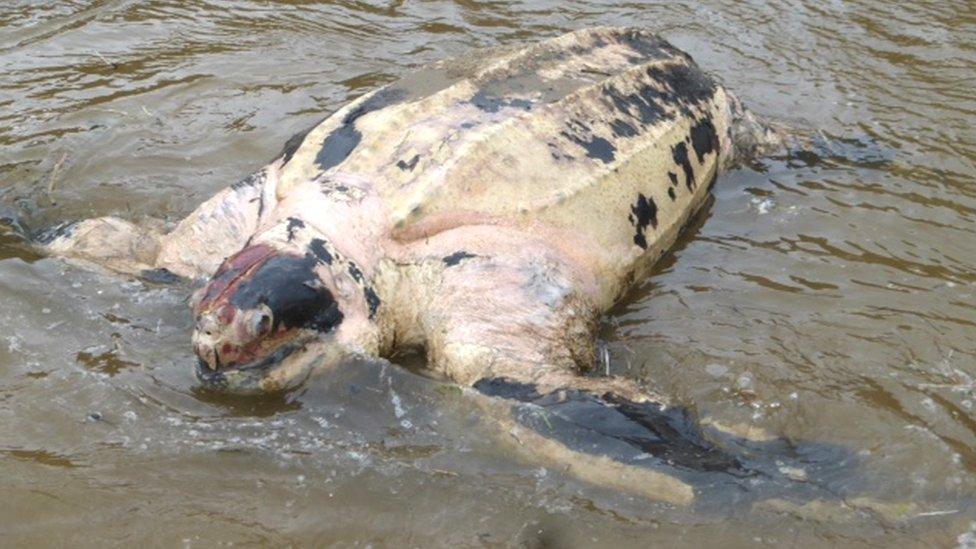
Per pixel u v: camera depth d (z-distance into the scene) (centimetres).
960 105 509
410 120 409
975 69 531
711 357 397
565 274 399
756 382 389
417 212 392
